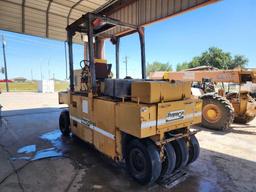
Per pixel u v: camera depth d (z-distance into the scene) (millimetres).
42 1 6176
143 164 2514
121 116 2514
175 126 2598
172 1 4969
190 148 3035
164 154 2645
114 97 2922
